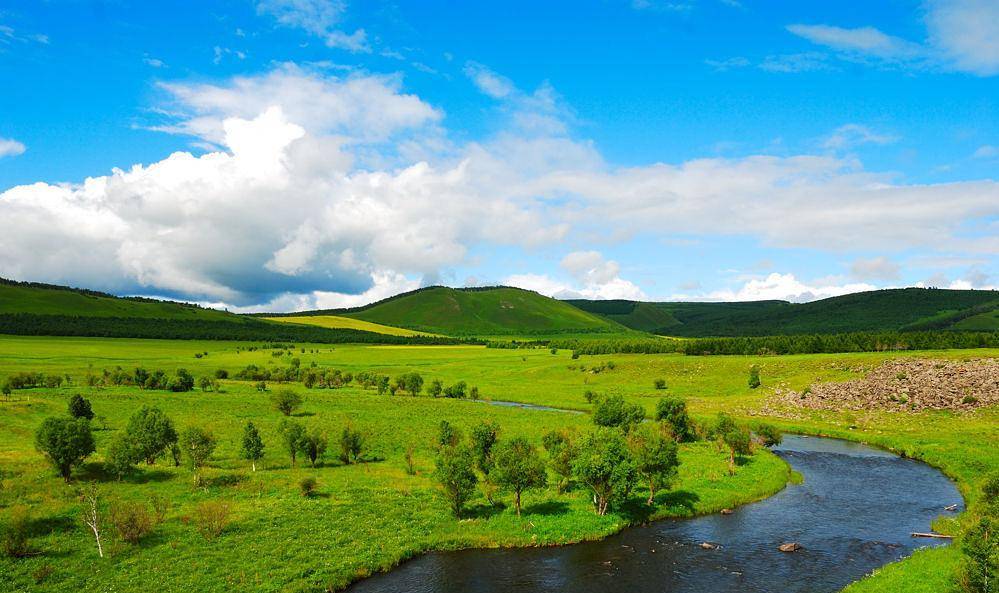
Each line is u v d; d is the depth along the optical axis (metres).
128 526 44.09
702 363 177.38
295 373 185.00
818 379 140.50
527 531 50.19
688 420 94.88
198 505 52.97
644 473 58.09
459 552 47.06
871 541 49.09
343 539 46.91
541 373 196.50
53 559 40.59
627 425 91.00
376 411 119.56
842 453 84.88
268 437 88.88
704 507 57.69
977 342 174.50
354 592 40.00
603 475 53.47
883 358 148.00
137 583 37.84
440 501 57.44
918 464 77.50
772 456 79.62
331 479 64.56
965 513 53.22
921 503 59.72
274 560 42.22
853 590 38.53
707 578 42.03
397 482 63.94
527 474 53.62
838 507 58.53
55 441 57.44
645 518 54.69
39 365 187.38
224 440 86.25
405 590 40.28
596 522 52.28
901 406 112.19
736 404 131.25
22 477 57.78
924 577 39.41
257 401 127.56
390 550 45.59
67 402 112.81
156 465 69.56
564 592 39.91
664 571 43.25
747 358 179.62
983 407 103.31
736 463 75.25
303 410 118.94
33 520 46.69
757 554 46.44
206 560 41.75
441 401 138.25
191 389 148.38
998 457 73.00
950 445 81.62
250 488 59.56
